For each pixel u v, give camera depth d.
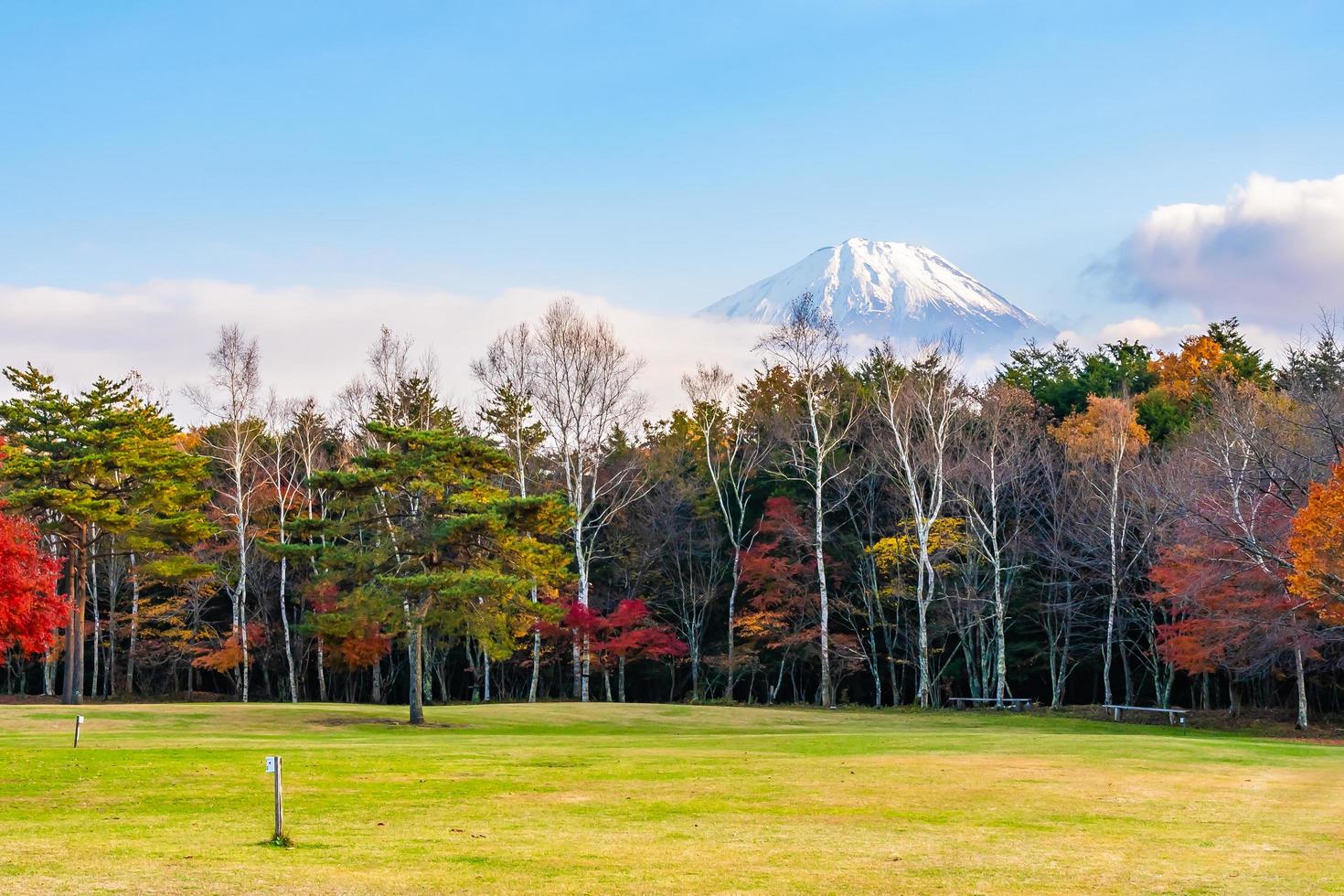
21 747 27.09
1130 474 58.44
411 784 22.67
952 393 64.69
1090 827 18.83
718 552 72.88
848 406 70.81
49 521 52.09
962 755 30.84
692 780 24.31
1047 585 64.94
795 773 25.83
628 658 66.38
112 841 15.84
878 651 71.88
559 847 16.28
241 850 15.38
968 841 17.34
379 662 74.06
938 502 60.72
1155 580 52.31
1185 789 23.88
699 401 69.94
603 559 71.75
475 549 42.97
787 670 73.94
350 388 63.06
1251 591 47.28
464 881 13.76
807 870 14.91
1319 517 39.91
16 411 51.12
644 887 13.73
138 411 55.69
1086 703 69.06
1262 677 57.62
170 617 67.31
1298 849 17.02
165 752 26.72
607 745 33.12
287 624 64.56
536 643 61.69
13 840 15.75
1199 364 80.06
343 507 43.78
